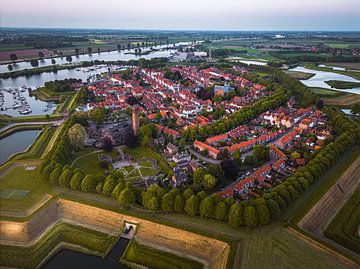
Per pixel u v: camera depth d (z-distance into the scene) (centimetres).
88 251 13475
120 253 13325
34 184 17400
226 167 18500
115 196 15650
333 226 14300
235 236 13100
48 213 15038
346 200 16488
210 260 12625
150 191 15262
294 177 16625
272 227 13612
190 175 18875
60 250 13612
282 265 11569
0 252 13138
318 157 18700
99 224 14688
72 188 16825
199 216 14588
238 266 11500
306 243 12644
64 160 19862
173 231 13650
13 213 14725
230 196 15862
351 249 12862
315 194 16138
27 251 13175
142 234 13950
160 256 12938
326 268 11431
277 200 14550
